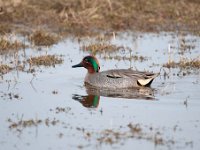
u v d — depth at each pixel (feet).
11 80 54.39
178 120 43.11
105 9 81.05
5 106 46.52
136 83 53.52
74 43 70.28
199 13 83.10
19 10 79.05
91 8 79.92
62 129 41.34
